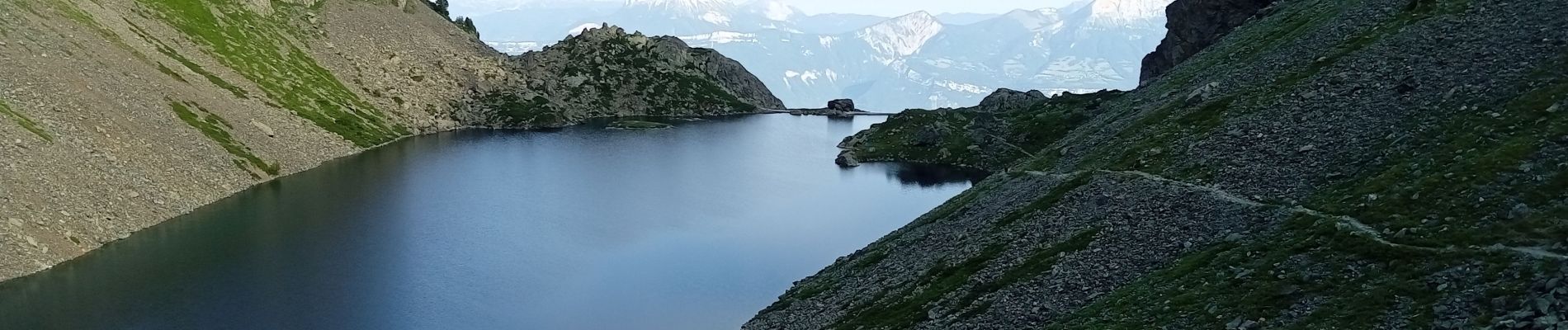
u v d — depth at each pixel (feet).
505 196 506.48
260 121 597.11
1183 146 296.51
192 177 456.04
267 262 347.56
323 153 623.77
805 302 277.23
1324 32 374.84
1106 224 238.48
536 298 316.19
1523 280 135.74
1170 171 274.16
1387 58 290.97
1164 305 173.47
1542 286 130.52
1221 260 188.14
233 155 515.09
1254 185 237.86
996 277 229.04
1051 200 281.13
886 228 431.84
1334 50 336.90
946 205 360.69
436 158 653.71
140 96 508.12
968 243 273.95
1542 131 192.95
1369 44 314.55
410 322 287.07
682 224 443.73
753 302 312.09
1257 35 471.21
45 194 357.41
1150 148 309.42
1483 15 286.46
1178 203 237.86
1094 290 200.54
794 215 467.93
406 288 322.14
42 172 368.27
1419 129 229.25
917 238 308.19
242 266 340.39
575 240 403.34
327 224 414.41
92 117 441.27
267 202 458.50
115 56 553.64
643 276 345.10
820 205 502.38
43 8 562.25
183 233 386.73
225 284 317.42
